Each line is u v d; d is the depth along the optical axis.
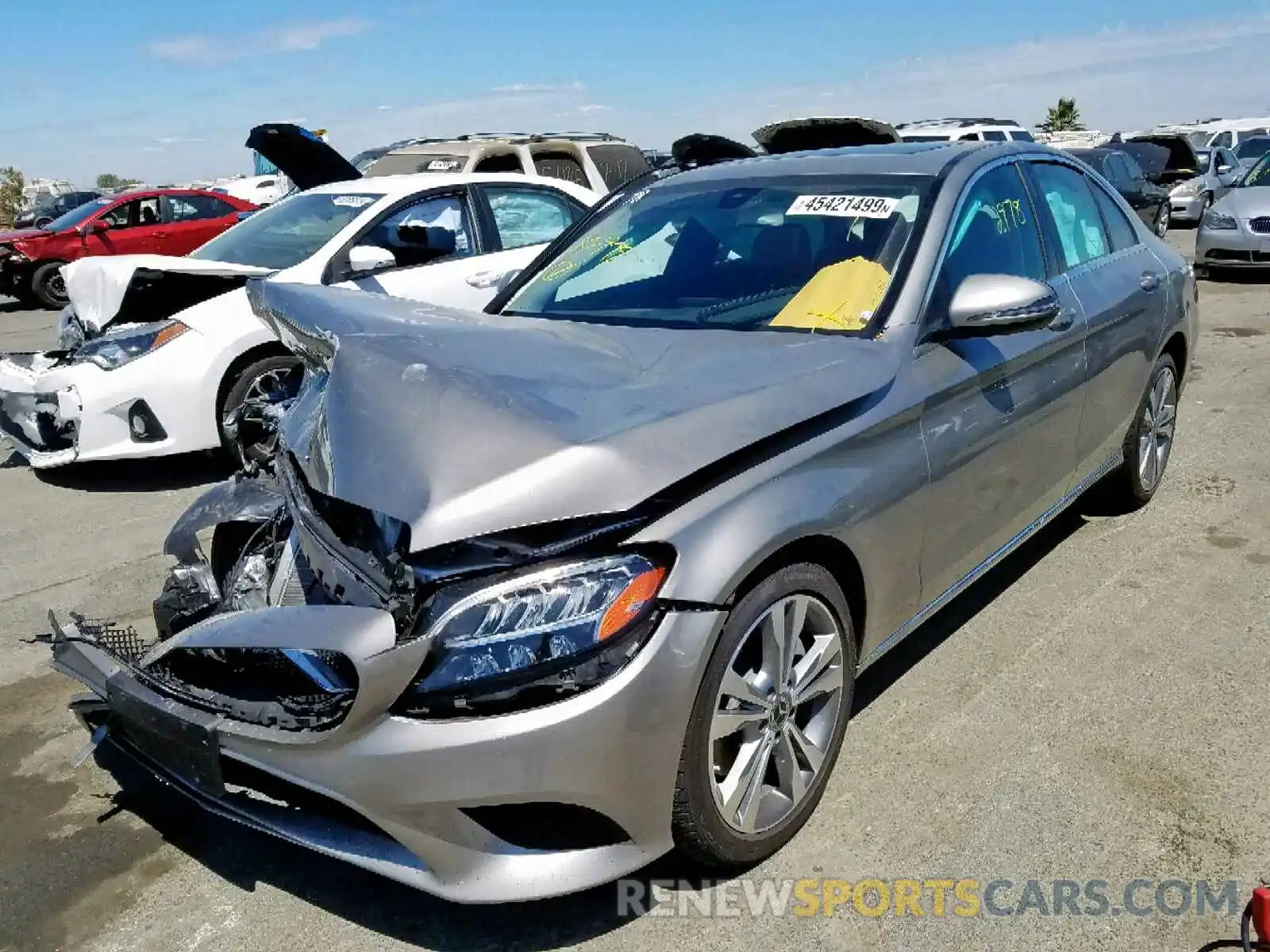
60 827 2.94
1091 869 2.58
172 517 5.61
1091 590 4.12
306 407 3.18
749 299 3.26
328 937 2.48
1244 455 5.70
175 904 2.62
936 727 3.22
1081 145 21.02
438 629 2.17
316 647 2.17
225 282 6.30
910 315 3.02
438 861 2.21
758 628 2.51
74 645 2.85
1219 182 18.38
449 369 2.59
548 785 2.17
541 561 2.21
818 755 2.75
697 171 4.04
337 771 2.20
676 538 2.29
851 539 2.65
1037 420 3.55
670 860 2.66
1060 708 3.30
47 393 5.85
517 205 7.08
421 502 2.23
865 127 4.70
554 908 2.54
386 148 14.51
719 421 2.42
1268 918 2.19
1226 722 3.18
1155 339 4.52
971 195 3.46
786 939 2.41
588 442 2.27
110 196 17.42
